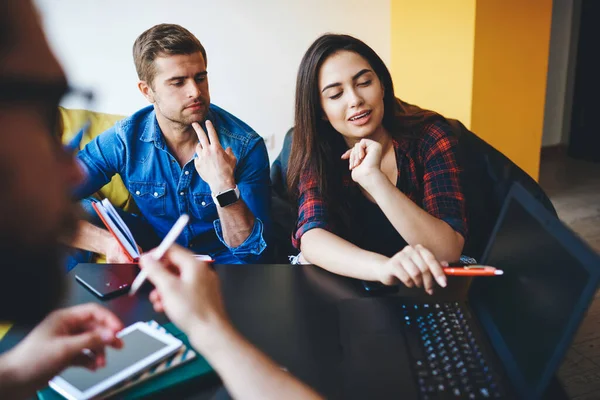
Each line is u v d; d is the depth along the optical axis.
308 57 1.38
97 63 2.93
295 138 1.46
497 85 2.99
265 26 3.14
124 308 1.03
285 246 2.00
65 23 2.83
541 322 0.70
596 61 4.11
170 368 0.78
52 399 0.73
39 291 0.27
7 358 0.63
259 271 1.17
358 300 1.02
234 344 0.57
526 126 3.19
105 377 0.75
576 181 3.82
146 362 0.78
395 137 1.48
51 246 0.26
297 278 1.13
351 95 1.34
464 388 0.74
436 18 3.01
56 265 0.27
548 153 4.54
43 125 0.25
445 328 0.89
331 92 1.36
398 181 1.48
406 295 1.03
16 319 0.27
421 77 3.21
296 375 0.79
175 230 0.63
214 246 1.80
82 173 0.29
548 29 3.08
